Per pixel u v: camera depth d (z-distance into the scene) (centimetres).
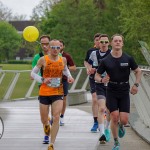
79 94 2683
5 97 2850
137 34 5578
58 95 1337
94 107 1647
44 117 1389
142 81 1562
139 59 6488
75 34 7844
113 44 1257
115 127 1277
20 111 2278
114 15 7762
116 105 1269
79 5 7875
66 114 2147
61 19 7962
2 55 16762
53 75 1336
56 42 1327
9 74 2877
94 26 7838
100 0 8056
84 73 2988
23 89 2917
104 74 1426
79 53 7844
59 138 1549
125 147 1377
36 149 1386
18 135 1616
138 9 5559
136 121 1733
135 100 1822
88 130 1705
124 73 1259
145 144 1425
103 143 1435
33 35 1717
